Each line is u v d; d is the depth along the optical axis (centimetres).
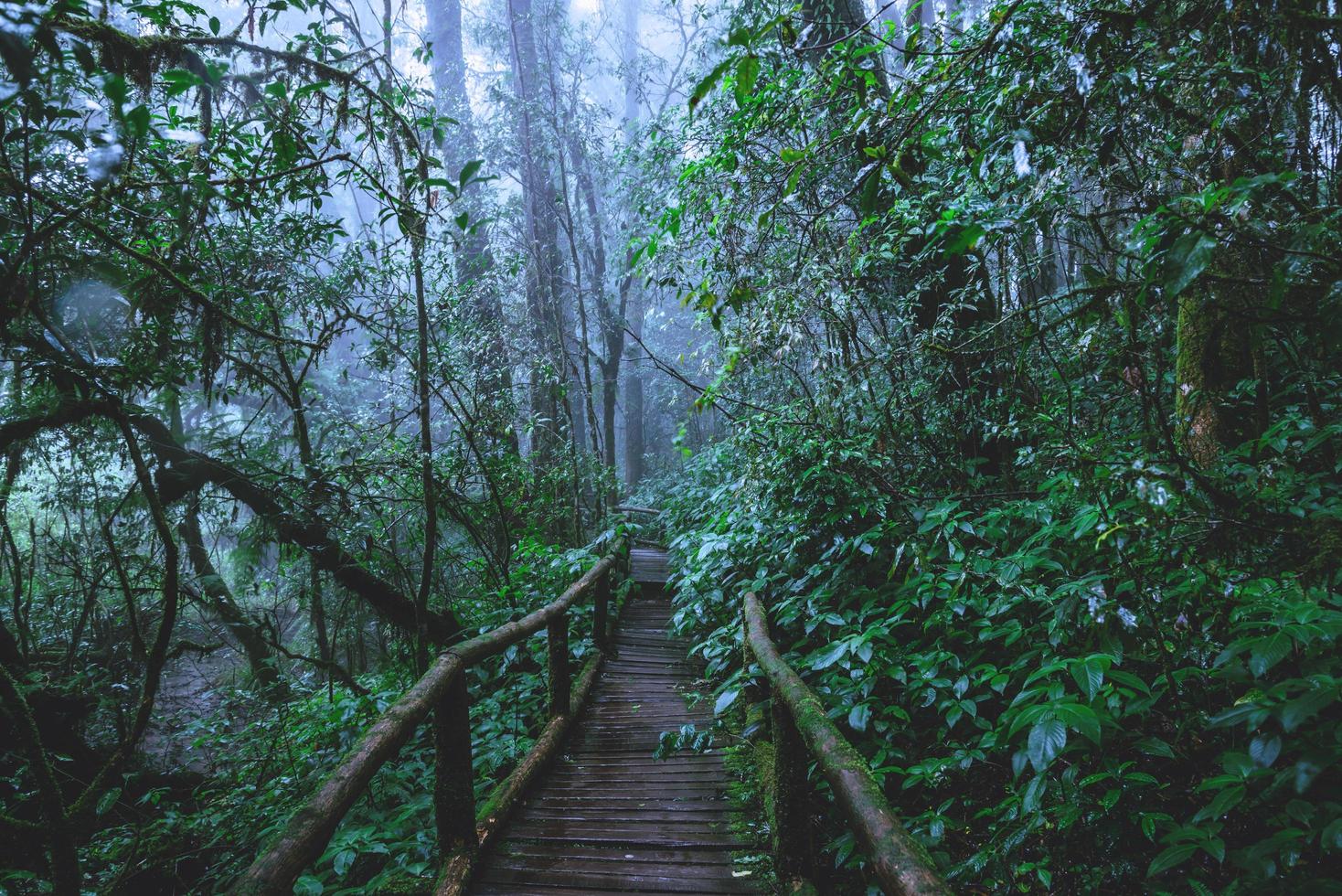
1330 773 200
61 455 583
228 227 501
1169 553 247
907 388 518
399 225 476
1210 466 283
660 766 421
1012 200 290
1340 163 261
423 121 427
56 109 264
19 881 376
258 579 812
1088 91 225
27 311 309
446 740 310
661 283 525
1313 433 269
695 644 696
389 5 477
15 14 175
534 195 1425
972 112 279
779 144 489
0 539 626
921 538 439
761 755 397
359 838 372
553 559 838
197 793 546
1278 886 181
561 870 305
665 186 776
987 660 367
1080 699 285
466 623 726
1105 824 245
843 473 506
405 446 679
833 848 307
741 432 575
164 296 403
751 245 526
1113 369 296
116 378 411
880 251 447
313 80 429
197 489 606
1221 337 305
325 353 597
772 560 541
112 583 619
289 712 601
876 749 351
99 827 505
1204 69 256
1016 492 429
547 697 555
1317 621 207
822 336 556
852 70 266
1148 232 176
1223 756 207
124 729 516
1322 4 236
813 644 482
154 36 313
